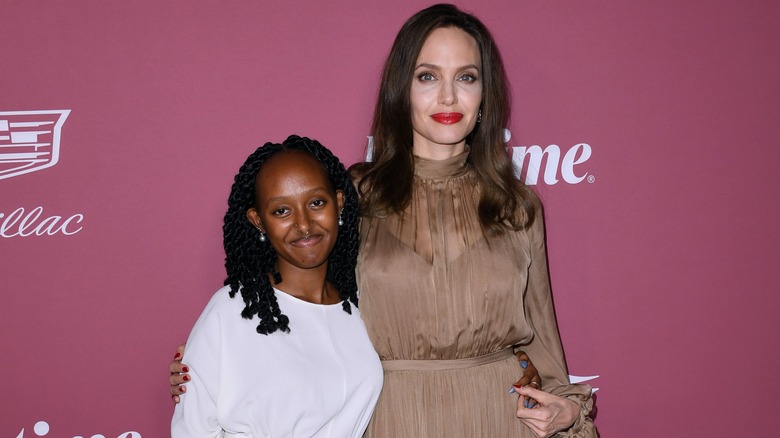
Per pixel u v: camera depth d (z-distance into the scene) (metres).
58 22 1.97
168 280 2.05
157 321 2.05
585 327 2.16
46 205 2.00
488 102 1.75
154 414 2.08
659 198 2.14
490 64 1.74
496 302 1.65
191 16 1.99
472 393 1.63
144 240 2.03
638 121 2.12
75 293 2.03
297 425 1.42
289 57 2.02
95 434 2.07
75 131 1.99
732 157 2.15
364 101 2.04
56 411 2.05
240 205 1.47
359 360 1.52
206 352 1.41
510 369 1.69
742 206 2.16
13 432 2.04
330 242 1.46
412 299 1.62
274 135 2.03
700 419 2.19
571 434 1.74
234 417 1.40
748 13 2.12
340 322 1.53
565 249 2.13
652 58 2.11
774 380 2.20
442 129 1.67
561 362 1.82
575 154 2.11
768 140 2.15
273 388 1.39
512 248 1.70
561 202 2.12
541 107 2.10
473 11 2.06
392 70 1.72
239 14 2.00
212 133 2.02
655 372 2.18
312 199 1.43
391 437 1.61
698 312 2.17
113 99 2.00
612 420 2.18
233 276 1.46
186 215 2.03
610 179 2.13
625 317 2.16
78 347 2.04
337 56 2.03
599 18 2.09
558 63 2.09
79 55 1.98
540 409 1.64
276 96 2.02
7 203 2.00
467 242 1.67
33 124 1.98
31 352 2.03
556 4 2.08
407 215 1.68
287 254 1.44
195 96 2.01
